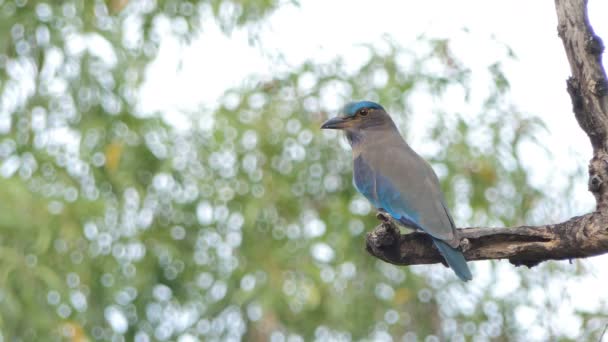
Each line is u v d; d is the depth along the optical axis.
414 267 15.95
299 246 15.32
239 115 15.15
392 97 14.83
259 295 14.99
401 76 14.92
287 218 15.48
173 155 15.12
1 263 13.85
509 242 9.48
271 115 15.18
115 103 15.12
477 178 15.00
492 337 15.70
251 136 15.24
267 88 15.27
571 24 9.11
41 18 15.09
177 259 15.64
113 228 15.18
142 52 15.19
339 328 15.59
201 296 15.73
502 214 15.02
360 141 13.11
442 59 14.90
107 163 14.89
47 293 14.16
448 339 15.95
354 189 15.41
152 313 15.72
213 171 15.41
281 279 15.07
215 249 15.60
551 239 9.23
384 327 15.75
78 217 14.45
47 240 13.94
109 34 14.92
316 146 15.23
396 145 12.90
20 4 15.19
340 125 13.21
